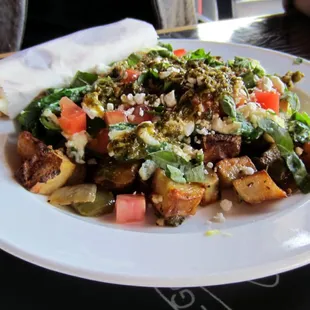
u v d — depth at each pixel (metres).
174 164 0.31
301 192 0.31
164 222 0.29
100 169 0.32
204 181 0.31
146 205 0.31
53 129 0.35
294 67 0.45
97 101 0.34
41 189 0.30
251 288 0.25
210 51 0.48
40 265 0.23
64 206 0.30
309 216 0.27
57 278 0.25
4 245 0.24
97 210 0.30
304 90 0.42
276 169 0.33
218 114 0.33
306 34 0.58
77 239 0.25
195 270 0.23
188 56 0.43
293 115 0.37
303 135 0.35
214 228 0.28
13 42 0.74
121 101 0.35
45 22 0.85
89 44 0.42
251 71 0.40
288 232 0.26
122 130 0.32
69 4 0.86
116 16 0.85
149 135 0.31
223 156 0.33
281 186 0.32
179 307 0.24
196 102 0.33
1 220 0.26
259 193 0.30
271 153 0.33
